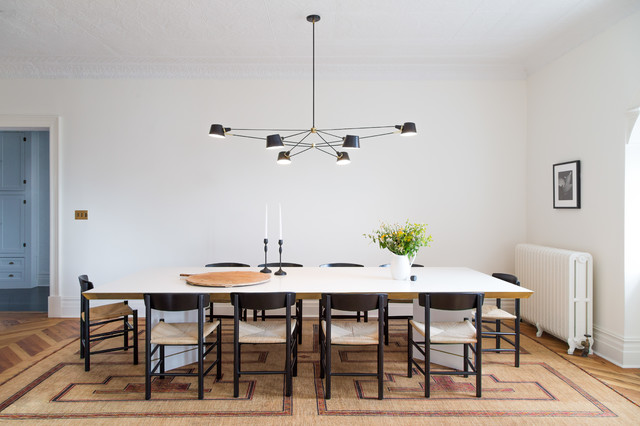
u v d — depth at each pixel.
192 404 2.55
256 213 4.75
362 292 2.81
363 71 4.71
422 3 3.29
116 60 4.54
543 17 3.51
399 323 4.51
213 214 4.74
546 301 3.89
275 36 3.94
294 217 4.76
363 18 3.55
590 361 3.33
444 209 4.77
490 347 3.63
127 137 4.71
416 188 4.77
